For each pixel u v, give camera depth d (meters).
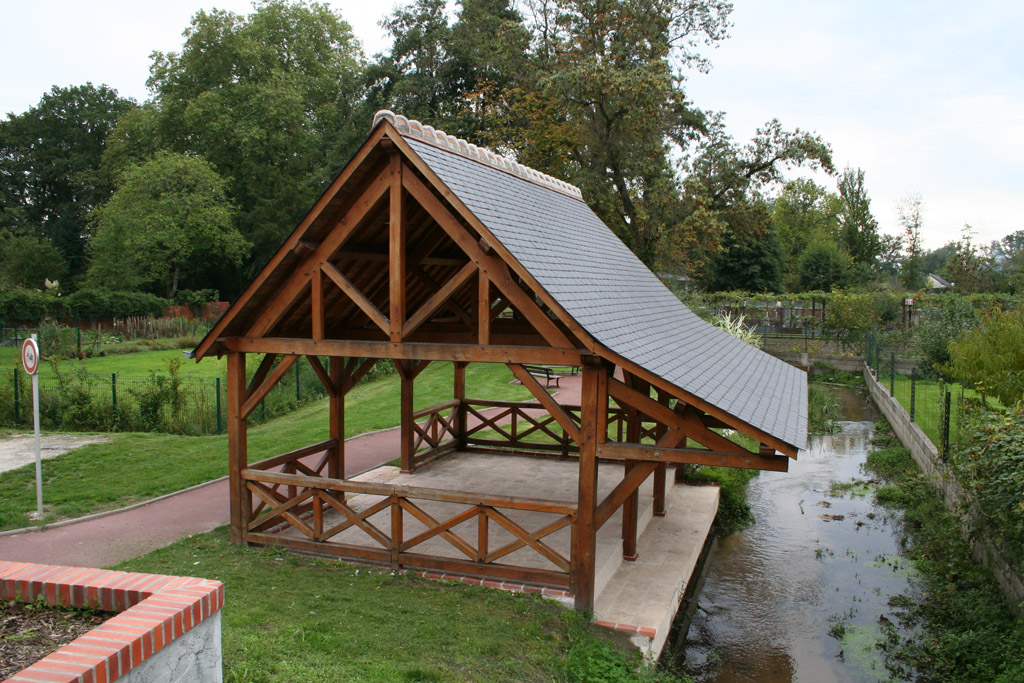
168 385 17.20
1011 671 6.70
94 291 38.75
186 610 4.10
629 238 32.78
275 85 44.69
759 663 7.82
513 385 23.83
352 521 8.30
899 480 14.93
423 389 22.98
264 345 8.41
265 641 5.95
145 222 42.00
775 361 14.06
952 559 9.97
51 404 16.75
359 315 10.27
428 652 6.10
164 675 3.95
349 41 52.34
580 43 28.59
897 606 9.18
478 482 11.92
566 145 29.16
